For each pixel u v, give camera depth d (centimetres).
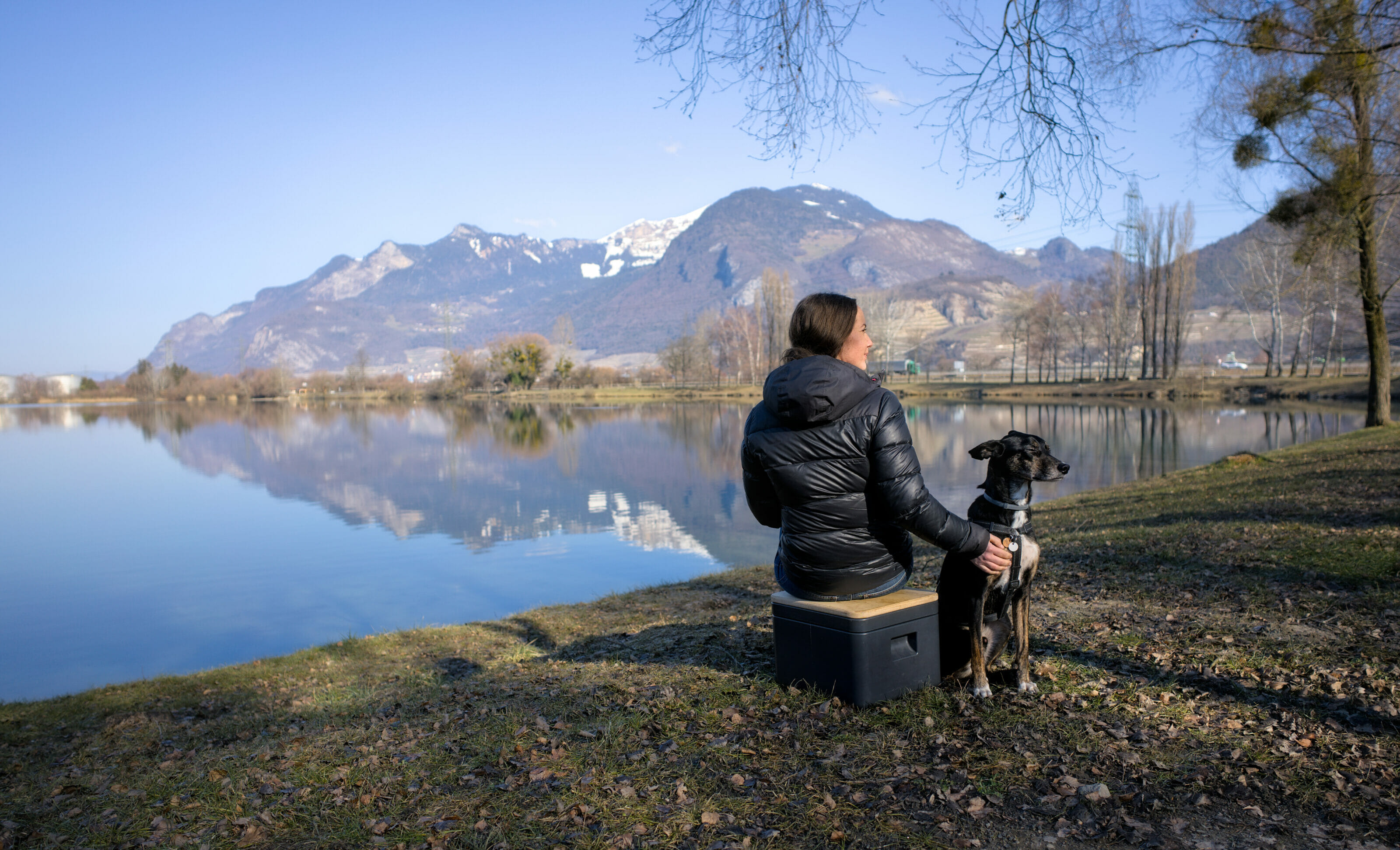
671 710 455
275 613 1422
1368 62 959
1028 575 430
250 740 555
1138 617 625
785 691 454
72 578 1727
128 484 3338
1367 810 314
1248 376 6844
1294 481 1395
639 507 2391
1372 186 1391
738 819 330
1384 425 2361
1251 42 900
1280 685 450
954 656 448
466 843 326
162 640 1301
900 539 428
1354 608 602
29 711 761
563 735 437
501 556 1795
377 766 423
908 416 5334
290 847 337
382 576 1652
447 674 724
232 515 2514
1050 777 350
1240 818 315
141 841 358
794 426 400
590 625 896
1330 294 4162
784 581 461
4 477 3666
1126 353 8425
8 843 375
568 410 8662
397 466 3709
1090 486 2206
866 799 337
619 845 313
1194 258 6944
